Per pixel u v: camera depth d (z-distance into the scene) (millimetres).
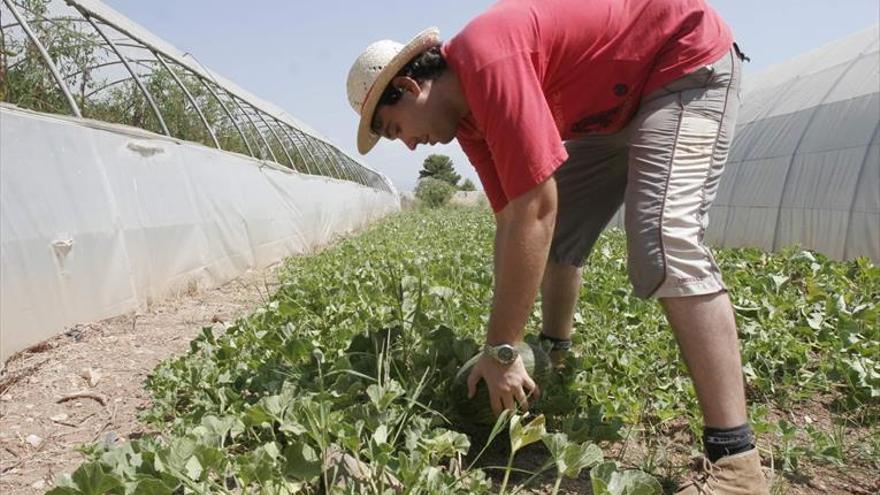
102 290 5082
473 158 2500
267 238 9500
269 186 9875
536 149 1815
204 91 11148
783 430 2326
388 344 2438
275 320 3580
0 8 5645
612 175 2646
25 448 2609
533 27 1922
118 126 5738
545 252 1910
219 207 7754
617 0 2078
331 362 2672
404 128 2123
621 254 7105
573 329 3588
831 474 2289
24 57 6461
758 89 11766
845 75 8836
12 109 4340
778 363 3123
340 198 16156
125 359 3885
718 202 10781
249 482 1730
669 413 2473
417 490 1755
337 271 5965
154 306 5863
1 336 3840
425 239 10898
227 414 2311
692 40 2053
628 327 3562
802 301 4141
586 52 2045
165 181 6473
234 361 2934
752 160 9961
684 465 2264
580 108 2178
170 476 1707
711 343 1896
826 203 7883
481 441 2391
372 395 2072
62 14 7055
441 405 2307
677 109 2045
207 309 5793
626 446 2367
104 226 5180
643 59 2053
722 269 5746
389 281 3658
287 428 1909
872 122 7605
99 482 1636
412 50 1980
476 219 17891
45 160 4551
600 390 2596
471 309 3293
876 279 5133
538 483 2166
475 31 1886
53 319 4406
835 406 2887
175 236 6523
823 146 8328
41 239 4344
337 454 1959
